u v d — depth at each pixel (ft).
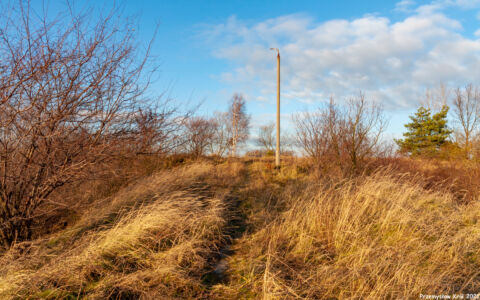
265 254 13.32
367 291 9.96
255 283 10.79
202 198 23.63
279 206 22.35
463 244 13.21
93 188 20.21
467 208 19.74
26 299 8.69
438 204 20.65
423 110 79.92
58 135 12.76
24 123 12.41
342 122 35.88
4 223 12.52
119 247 12.38
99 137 14.21
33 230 15.53
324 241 14.60
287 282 10.70
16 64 11.32
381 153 35.55
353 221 15.70
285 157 65.31
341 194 19.54
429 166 36.27
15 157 12.82
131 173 19.70
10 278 9.41
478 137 34.88
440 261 11.94
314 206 18.08
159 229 14.29
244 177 39.06
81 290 9.41
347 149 34.60
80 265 10.58
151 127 15.57
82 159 13.79
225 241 15.67
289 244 14.42
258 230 17.11
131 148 15.72
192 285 10.55
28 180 13.46
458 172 29.66
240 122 104.83
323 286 10.44
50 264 10.86
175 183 24.94
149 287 10.05
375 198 18.49
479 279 10.86
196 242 13.66
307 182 29.96
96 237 13.66
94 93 13.17
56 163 13.62
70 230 15.23
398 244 13.47
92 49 12.51
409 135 81.46
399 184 22.53
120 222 14.48
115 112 14.23
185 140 17.90
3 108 11.34
